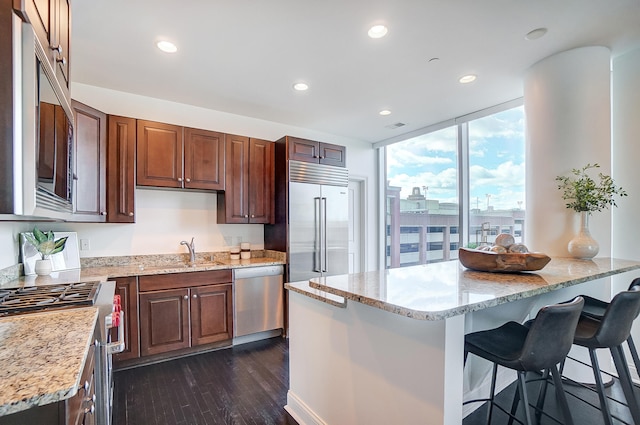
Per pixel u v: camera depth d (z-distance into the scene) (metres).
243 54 2.52
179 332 2.98
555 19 2.10
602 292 2.49
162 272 2.89
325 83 3.03
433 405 1.27
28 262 2.40
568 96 2.50
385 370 1.49
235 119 3.93
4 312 1.33
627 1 1.92
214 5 1.94
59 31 1.35
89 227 3.09
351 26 2.16
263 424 2.03
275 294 3.54
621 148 2.64
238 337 3.37
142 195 3.36
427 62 2.64
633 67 2.57
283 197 3.71
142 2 1.90
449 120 4.07
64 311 1.38
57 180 1.32
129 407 2.21
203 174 3.37
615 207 2.67
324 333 1.88
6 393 0.68
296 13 2.02
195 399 2.31
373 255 5.23
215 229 3.78
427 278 1.77
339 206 4.11
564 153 2.52
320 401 1.90
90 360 1.24
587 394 2.33
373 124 4.30
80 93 3.06
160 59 2.59
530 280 1.69
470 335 1.64
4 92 0.89
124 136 2.96
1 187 0.89
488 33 2.25
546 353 1.30
